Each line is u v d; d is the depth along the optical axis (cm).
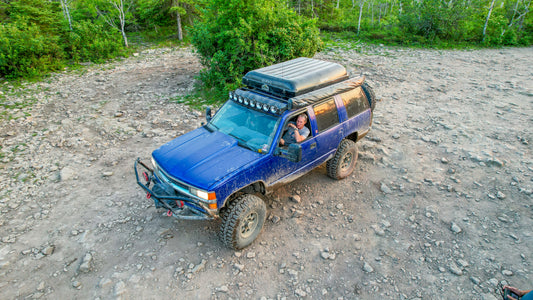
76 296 417
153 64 1549
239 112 545
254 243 498
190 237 511
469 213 544
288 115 494
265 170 477
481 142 750
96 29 1730
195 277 441
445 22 1931
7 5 1795
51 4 2041
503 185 604
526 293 277
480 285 420
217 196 421
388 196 595
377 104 1003
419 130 823
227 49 1078
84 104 1066
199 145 504
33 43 1388
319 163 572
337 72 589
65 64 1540
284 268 454
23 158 746
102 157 747
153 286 428
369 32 2128
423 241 494
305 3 2484
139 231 525
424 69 1362
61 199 606
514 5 2236
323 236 510
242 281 435
